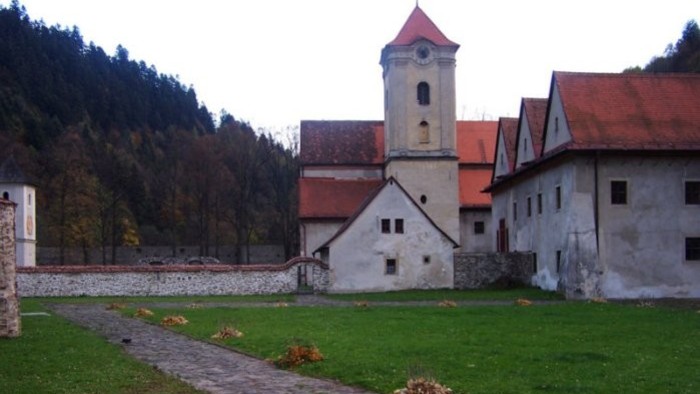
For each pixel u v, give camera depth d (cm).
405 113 6306
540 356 1827
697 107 4388
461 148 7131
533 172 4844
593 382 1499
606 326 2508
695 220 4191
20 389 1474
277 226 10862
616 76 4506
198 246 10338
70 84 14725
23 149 10419
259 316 3045
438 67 6338
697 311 3125
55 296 4853
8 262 2339
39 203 10056
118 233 10394
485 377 1561
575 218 4103
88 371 1692
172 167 11425
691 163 4209
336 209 6253
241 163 10225
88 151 11112
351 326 2584
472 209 6781
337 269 5116
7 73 13500
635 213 4147
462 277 5172
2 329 2328
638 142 4141
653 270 4141
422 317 2898
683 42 10131
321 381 1594
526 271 4994
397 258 5153
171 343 2259
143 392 1459
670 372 1609
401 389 1420
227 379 1627
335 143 7025
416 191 6291
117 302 4178
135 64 17075
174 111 16612
